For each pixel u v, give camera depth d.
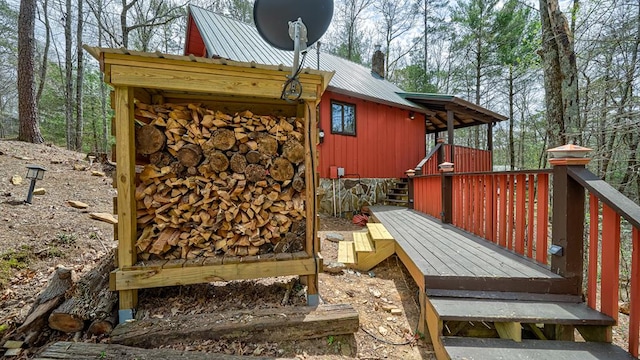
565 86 4.45
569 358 1.56
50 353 1.66
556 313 1.80
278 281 2.71
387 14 18.61
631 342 1.62
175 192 2.28
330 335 2.01
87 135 15.51
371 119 7.82
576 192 2.02
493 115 9.17
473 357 1.58
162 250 2.18
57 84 15.29
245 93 2.18
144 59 1.99
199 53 8.81
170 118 2.26
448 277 2.06
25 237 2.88
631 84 4.41
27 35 6.82
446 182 4.26
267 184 2.45
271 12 1.99
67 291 2.08
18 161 5.20
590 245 1.92
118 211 2.04
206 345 1.85
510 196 2.82
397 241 3.28
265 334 1.93
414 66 16.11
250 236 2.37
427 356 1.95
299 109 2.87
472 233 3.60
